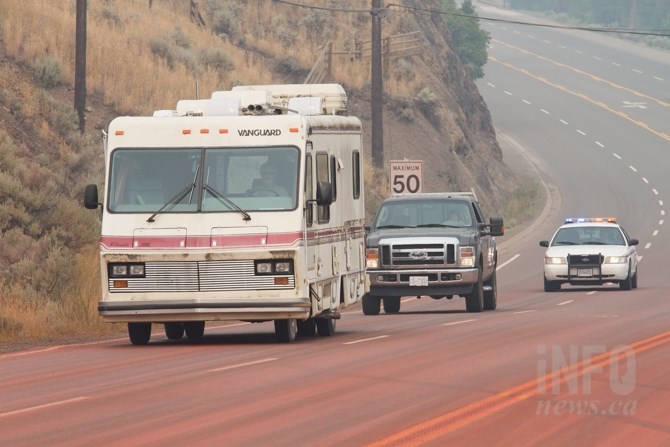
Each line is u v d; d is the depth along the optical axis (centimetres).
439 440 3616
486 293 9906
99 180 12125
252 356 6031
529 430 3788
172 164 6775
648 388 4712
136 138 6838
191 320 6700
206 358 5975
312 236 6806
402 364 5566
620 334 7031
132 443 3597
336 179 7381
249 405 4328
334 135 7356
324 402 4388
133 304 6656
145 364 5747
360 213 8044
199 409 4250
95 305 8650
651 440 3628
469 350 6172
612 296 11350
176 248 6625
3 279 8850
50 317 8062
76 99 13725
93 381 5109
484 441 3600
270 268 6594
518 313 9269
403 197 10162
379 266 9656
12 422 4012
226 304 6606
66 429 3862
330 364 5597
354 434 3719
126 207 6744
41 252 9706
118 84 15675
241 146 6756
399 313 9962
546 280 12362
